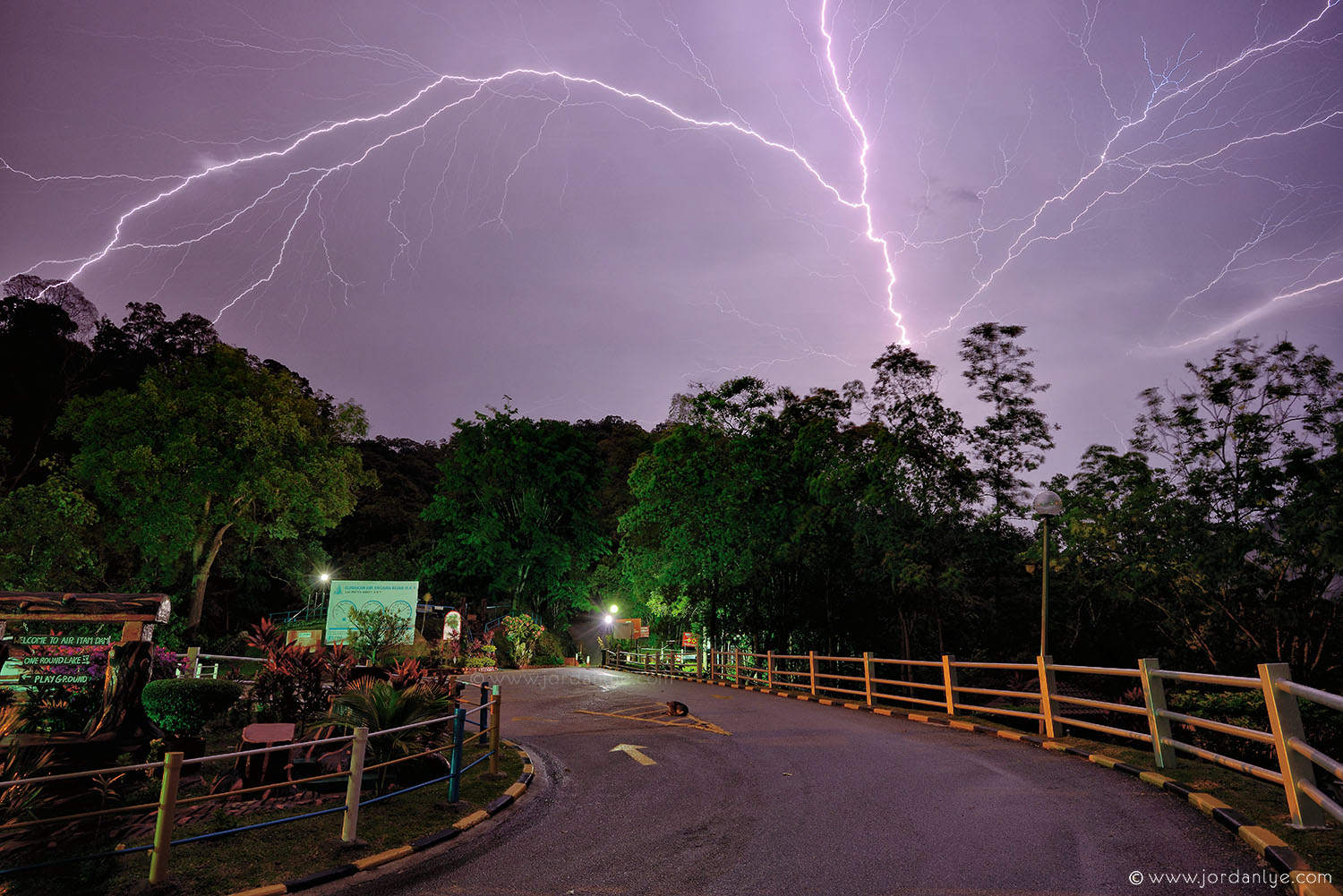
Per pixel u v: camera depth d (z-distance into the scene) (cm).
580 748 1183
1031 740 1040
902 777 862
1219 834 568
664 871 580
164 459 3212
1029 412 2202
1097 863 530
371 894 554
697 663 2938
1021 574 2380
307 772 837
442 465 5012
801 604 2575
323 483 3741
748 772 948
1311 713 1248
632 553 3506
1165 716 780
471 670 2950
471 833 716
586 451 5303
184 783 831
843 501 2339
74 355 4769
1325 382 1631
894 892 505
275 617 4572
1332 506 1331
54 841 612
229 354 3634
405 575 4934
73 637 1035
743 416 2978
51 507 2667
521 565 4806
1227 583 1547
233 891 550
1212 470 1705
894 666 2261
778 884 534
